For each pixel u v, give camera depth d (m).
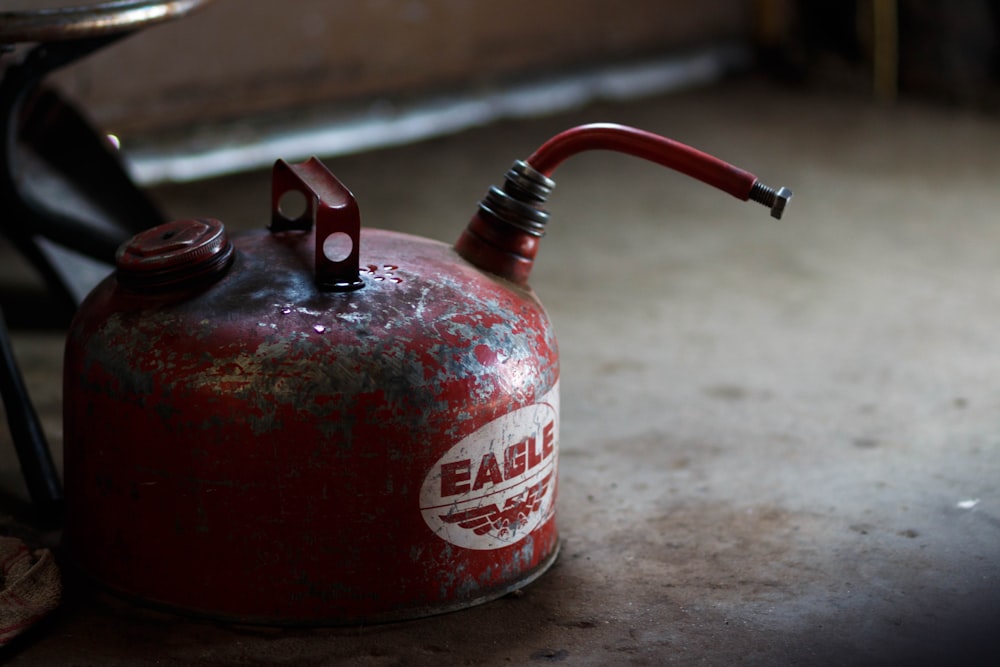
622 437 2.24
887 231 3.79
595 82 5.62
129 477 1.50
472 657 1.48
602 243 3.62
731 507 1.95
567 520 1.89
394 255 1.65
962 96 5.60
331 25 4.71
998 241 3.69
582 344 2.77
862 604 1.63
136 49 4.19
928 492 2.00
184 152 4.32
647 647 1.52
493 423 1.51
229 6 4.40
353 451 1.43
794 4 6.05
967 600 1.64
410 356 1.46
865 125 5.24
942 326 2.93
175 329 1.48
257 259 1.60
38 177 2.91
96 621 1.54
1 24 1.71
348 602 1.50
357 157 4.57
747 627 1.57
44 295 2.94
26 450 1.83
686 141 4.91
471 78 5.21
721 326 2.92
